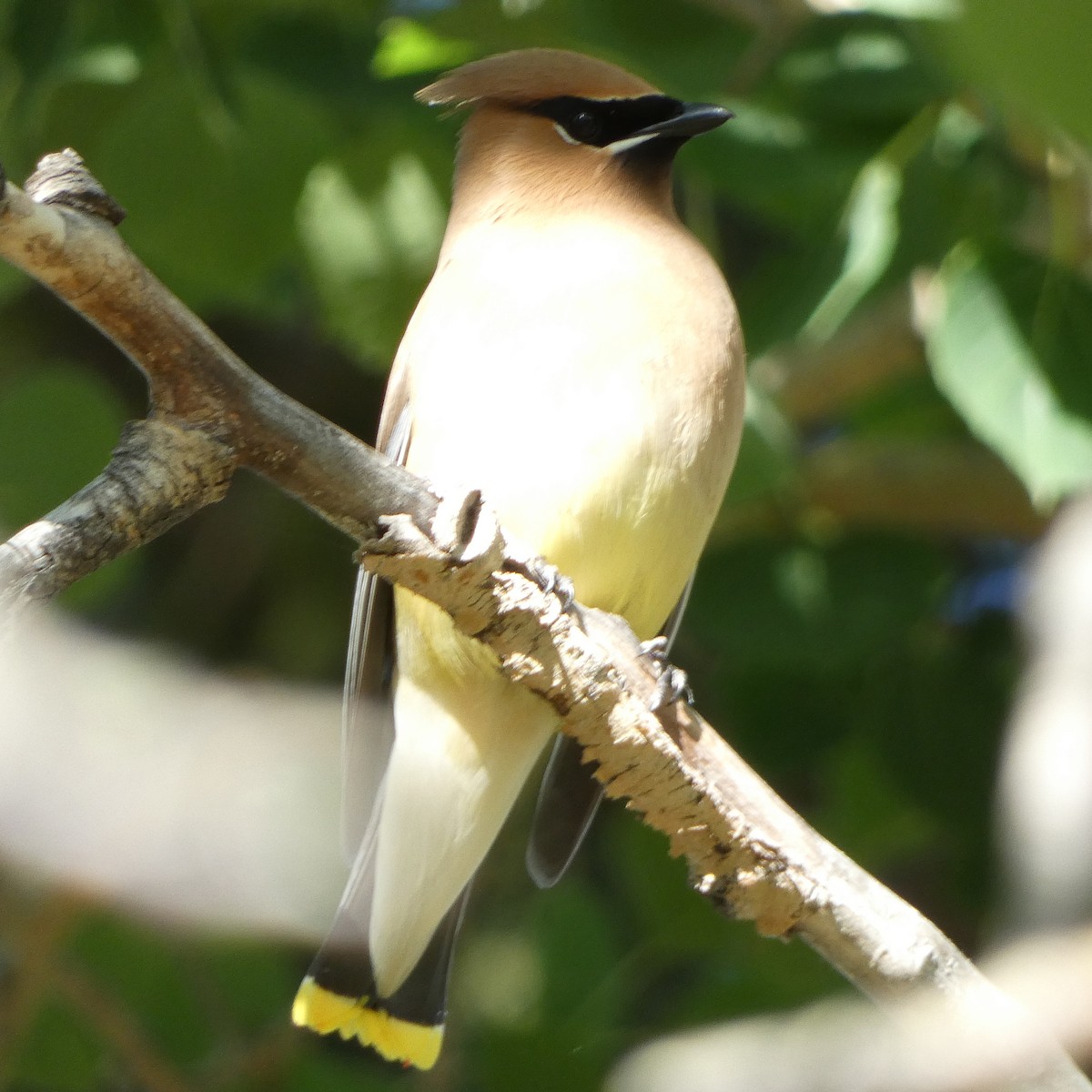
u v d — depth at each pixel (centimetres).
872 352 1101
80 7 960
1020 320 855
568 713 658
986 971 720
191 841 889
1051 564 807
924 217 992
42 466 970
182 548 1229
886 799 1093
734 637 1043
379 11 1006
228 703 917
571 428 788
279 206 966
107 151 958
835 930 658
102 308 549
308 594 1207
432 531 608
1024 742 746
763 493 977
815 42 984
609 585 803
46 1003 1015
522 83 907
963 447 1120
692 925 1026
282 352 1275
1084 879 702
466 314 819
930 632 1099
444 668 810
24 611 531
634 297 805
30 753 838
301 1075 1002
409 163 966
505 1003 1084
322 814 912
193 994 1026
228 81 963
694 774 667
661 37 1000
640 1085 819
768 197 988
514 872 1166
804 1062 691
